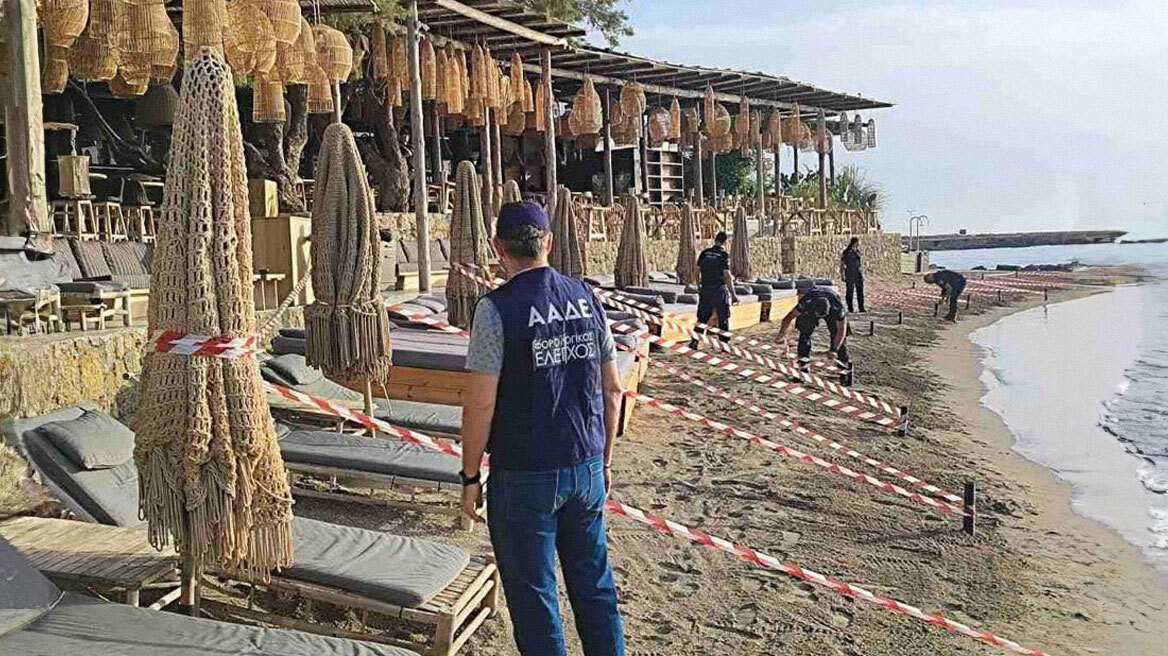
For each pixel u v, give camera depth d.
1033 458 10.73
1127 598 6.50
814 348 16.98
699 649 5.11
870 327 21.39
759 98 30.91
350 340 6.89
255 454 3.89
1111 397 15.40
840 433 10.79
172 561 4.23
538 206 3.78
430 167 24.05
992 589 6.42
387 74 15.52
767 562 5.62
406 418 7.25
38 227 7.73
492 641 4.82
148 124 13.83
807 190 40.81
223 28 9.05
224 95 3.86
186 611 4.07
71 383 6.65
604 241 23.66
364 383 7.15
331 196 6.85
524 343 3.54
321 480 7.02
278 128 15.43
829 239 34.44
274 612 4.80
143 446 3.80
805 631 5.41
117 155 16.50
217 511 3.80
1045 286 42.84
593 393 3.68
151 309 3.87
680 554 6.45
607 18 27.17
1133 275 53.31
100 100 16.89
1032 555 7.24
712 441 9.62
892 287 35.75
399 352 8.55
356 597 4.26
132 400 7.31
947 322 25.88
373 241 6.96
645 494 7.73
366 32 16.08
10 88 7.66
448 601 4.32
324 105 12.21
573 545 3.73
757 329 19.08
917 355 18.86
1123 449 11.38
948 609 5.98
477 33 16.81
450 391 8.45
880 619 5.68
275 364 7.77
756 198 32.34
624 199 26.09
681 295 16.66
